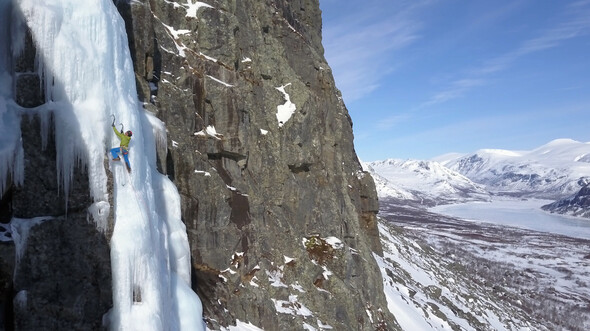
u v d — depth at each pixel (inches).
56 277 488.7
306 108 1123.9
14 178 473.7
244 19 1065.5
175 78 807.7
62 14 496.4
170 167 749.9
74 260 495.8
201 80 864.9
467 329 1775.3
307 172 1119.6
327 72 1391.5
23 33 478.9
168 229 649.6
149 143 639.1
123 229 511.8
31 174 482.0
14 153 471.8
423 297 1774.1
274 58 1137.4
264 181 998.4
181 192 761.6
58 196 493.7
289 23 1376.7
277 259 936.9
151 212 566.3
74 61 497.4
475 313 2124.8
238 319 792.9
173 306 607.2
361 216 1753.2
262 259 893.8
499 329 2123.5
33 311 476.4
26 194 481.1
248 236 877.2
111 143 522.3
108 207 509.4
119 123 531.8
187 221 767.7
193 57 866.1
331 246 1086.4
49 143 489.4
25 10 478.6
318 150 1152.2
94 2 519.2
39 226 482.3
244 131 916.0
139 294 521.3
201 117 857.5
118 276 504.4
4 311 469.1
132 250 511.5
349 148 1728.6
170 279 605.9
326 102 1296.8
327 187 1156.5
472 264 4670.3
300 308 912.9
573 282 4503.0
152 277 533.3
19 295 470.9
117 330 498.9
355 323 1015.6
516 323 2439.7
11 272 462.0
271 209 987.3
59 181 492.1
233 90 906.7
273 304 854.5
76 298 493.4
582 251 6417.3
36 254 480.1
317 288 981.8
